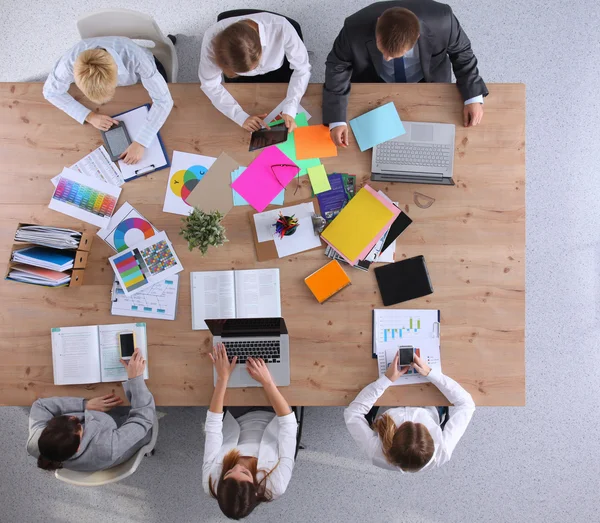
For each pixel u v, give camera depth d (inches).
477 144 85.1
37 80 115.3
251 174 85.6
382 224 84.2
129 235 86.1
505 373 84.4
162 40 90.8
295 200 85.7
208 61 77.5
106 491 111.3
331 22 114.6
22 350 85.6
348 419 83.2
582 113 113.0
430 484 110.3
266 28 77.2
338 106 83.7
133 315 85.2
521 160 85.0
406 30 69.4
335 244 84.0
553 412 111.0
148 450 87.1
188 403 84.9
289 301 85.0
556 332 112.3
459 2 114.4
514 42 113.9
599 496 109.3
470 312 84.7
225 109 83.7
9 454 111.4
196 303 85.0
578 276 112.7
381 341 84.5
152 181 86.2
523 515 109.6
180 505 110.5
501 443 110.7
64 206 86.2
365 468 110.4
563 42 113.5
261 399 84.7
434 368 84.3
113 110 86.0
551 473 110.0
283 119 85.1
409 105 85.6
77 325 85.6
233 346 84.4
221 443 83.4
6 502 111.6
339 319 84.7
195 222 77.7
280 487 79.4
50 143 86.4
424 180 84.6
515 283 84.7
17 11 115.4
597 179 113.1
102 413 84.0
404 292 84.5
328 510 110.1
